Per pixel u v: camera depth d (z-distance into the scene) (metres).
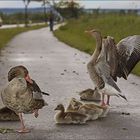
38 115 10.73
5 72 18.50
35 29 78.06
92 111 10.23
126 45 10.96
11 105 9.35
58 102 12.24
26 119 10.38
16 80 9.29
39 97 9.60
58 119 9.96
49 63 22.31
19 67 9.56
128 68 10.97
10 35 51.25
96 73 10.64
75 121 9.97
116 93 10.48
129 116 10.77
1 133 9.28
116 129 9.61
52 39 45.59
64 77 17.25
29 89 9.38
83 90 13.33
